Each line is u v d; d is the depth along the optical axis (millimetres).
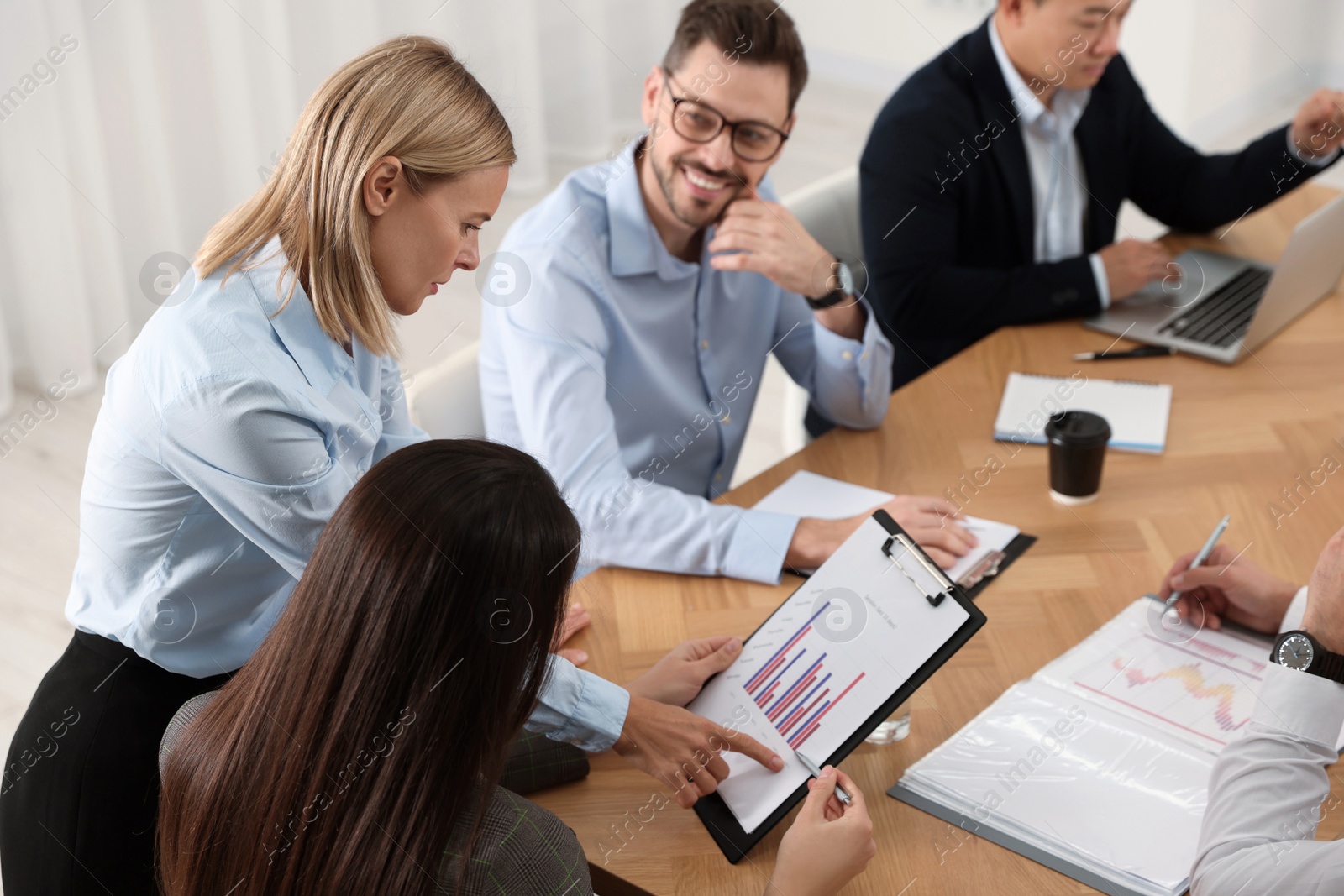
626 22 4289
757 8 1531
